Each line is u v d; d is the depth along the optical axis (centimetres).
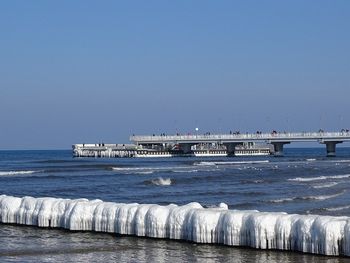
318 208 4084
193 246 2589
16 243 2700
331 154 17050
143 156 17575
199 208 2756
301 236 2417
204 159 16038
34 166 11725
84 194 5522
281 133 15875
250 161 14275
